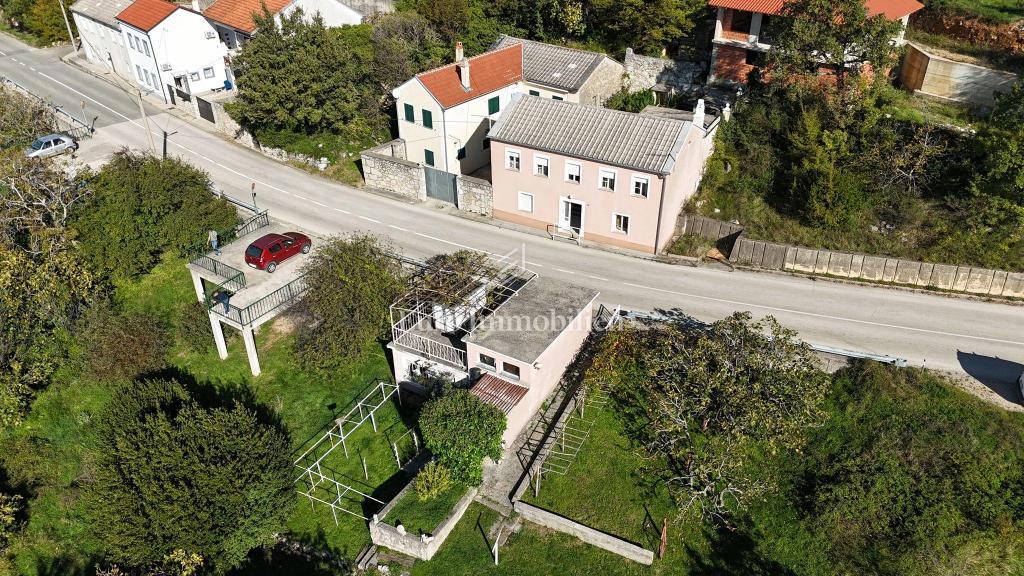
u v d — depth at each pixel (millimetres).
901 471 27844
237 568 28328
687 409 29250
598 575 26141
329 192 49188
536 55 52594
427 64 55844
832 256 38906
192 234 40562
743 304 37000
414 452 31609
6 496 29969
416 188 47906
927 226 38562
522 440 30672
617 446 30219
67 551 30312
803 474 28547
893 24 39625
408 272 38781
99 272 38906
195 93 61781
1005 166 35500
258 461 28469
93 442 31719
